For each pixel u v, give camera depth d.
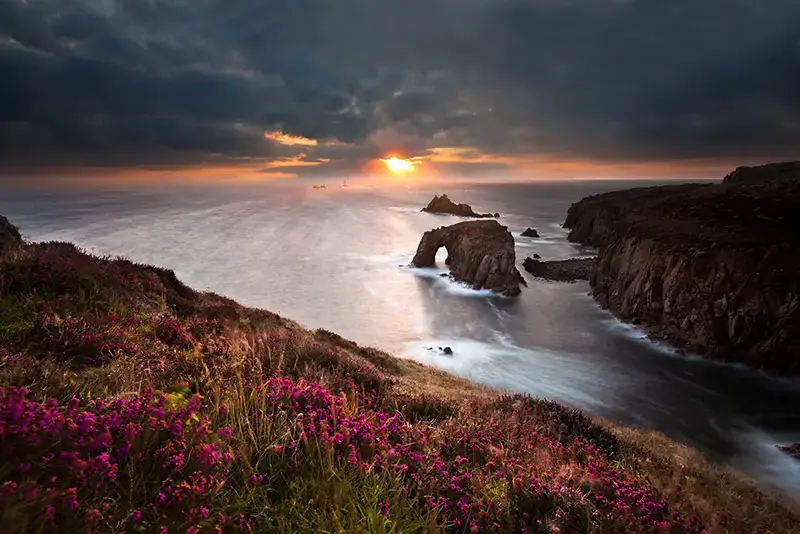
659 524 4.53
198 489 2.89
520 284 76.19
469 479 4.38
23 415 2.92
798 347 37.72
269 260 101.50
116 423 3.37
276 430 4.01
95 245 125.81
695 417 29.55
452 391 16.06
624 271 59.81
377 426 5.12
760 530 6.57
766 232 50.38
